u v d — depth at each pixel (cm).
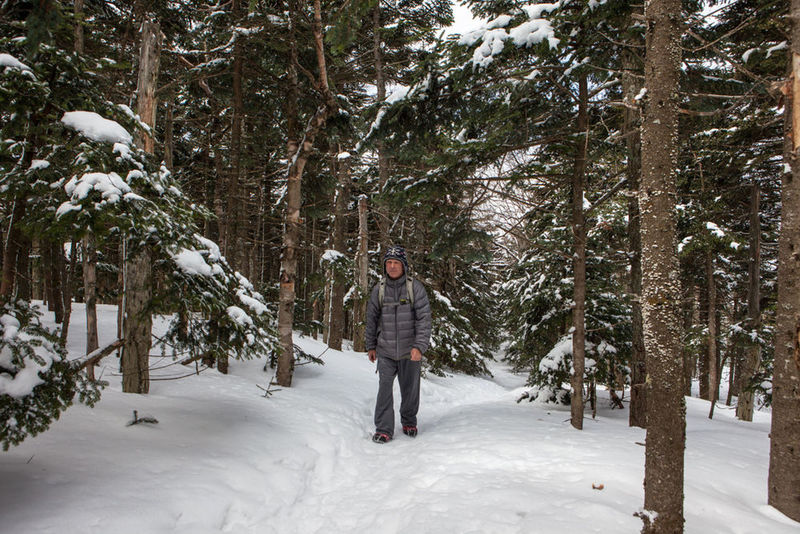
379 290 482
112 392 417
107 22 785
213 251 398
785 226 265
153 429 340
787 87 253
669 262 201
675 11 206
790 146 264
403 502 282
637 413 531
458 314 1299
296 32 638
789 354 257
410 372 471
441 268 1423
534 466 325
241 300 404
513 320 986
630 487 275
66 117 274
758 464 342
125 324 443
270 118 851
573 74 430
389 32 1093
